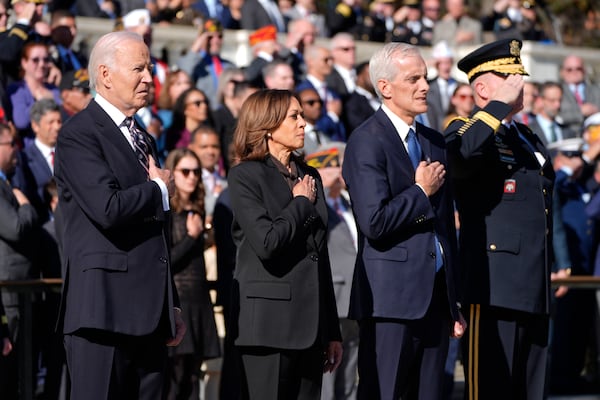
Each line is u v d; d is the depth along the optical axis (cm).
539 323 2236
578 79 4762
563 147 3678
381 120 2081
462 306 2209
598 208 3338
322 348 2016
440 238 2061
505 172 2184
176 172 2667
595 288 3053
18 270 2647
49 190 2848
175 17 4488
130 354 1889
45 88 3303
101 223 1817
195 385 2691
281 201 1995
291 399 2009
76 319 1839
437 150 2116
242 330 1977
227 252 2691
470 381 2200
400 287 2022
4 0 3588
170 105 3484
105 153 1870
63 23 3644
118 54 1891
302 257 1986
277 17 4725
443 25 5188
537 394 2234
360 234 2084
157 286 1877
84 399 1853
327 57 3812
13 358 2527
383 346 2044
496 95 2152
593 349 3102
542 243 2188
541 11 6197
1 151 2723
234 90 3512
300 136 2031
